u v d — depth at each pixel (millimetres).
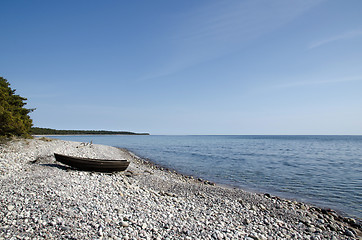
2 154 20688
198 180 21703
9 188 10594
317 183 20828
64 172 15664
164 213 9922
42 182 11867
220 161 36969
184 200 12703
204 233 8281
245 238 8234
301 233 9523
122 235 7406
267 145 92312
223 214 10797
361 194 17094
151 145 83812
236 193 14992
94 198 10430
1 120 28234
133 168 23938
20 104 36438
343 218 12039
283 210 12164
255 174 25375
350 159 41156
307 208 13391
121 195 11531
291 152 56812
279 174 25375
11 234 6730
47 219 7801
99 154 31812
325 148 75375
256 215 11242
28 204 8867
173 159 39594
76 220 7988
